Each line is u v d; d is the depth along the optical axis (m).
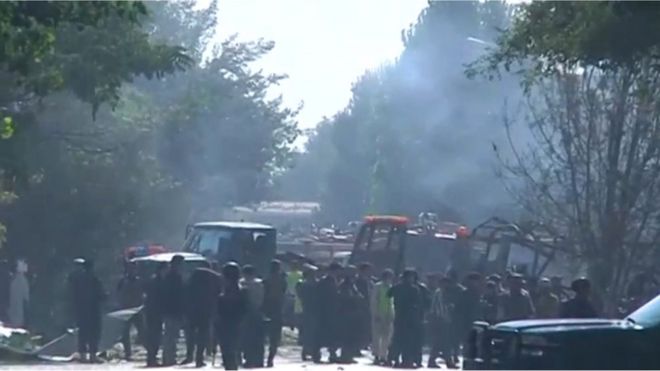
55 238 121.25
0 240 99.81
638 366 44.62
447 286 82.94
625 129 88.81
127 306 92.12
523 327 46.22
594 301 88.00
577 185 90.62
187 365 75.62
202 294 74.19
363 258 126.00
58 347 82.75
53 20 52.44
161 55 83.88
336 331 81.81
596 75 89.62
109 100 83.50
